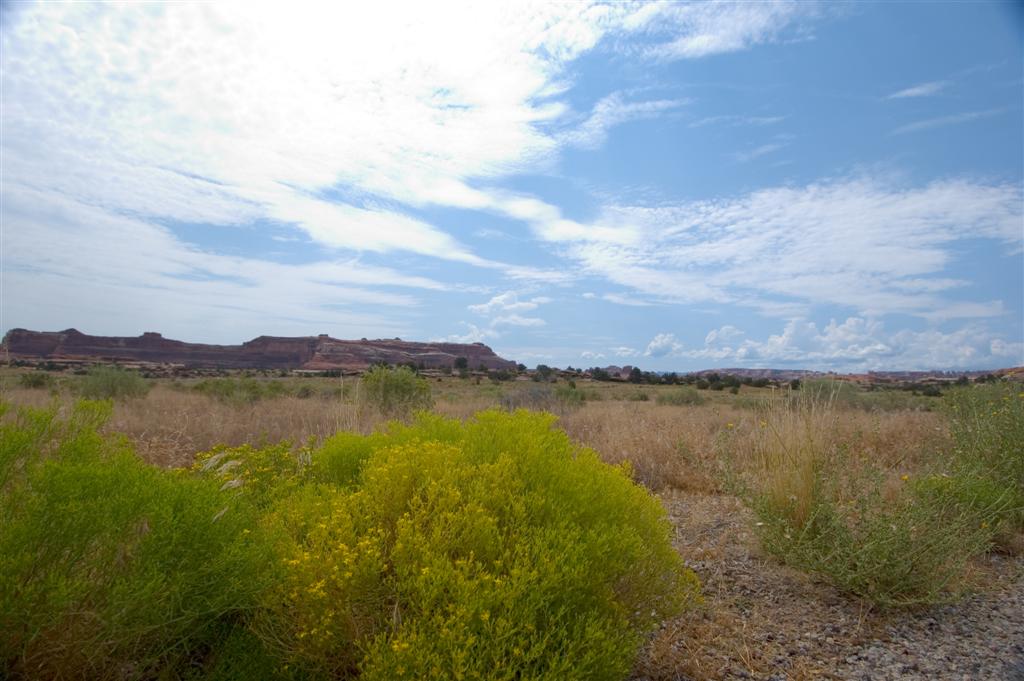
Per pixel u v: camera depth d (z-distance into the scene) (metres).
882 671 3.57
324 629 2.48
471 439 3.84
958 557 4.75
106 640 2.23
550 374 78.12
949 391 9.37
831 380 7.38
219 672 2.54
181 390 27.59
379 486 3.02
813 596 4.65
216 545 2.54
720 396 32.47
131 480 2.57
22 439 2.52
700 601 3.49
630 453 8.60
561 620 2.69
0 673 2.13
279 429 10.01
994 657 3.77
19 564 2.13
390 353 158.50
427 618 2.41
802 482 5.36
